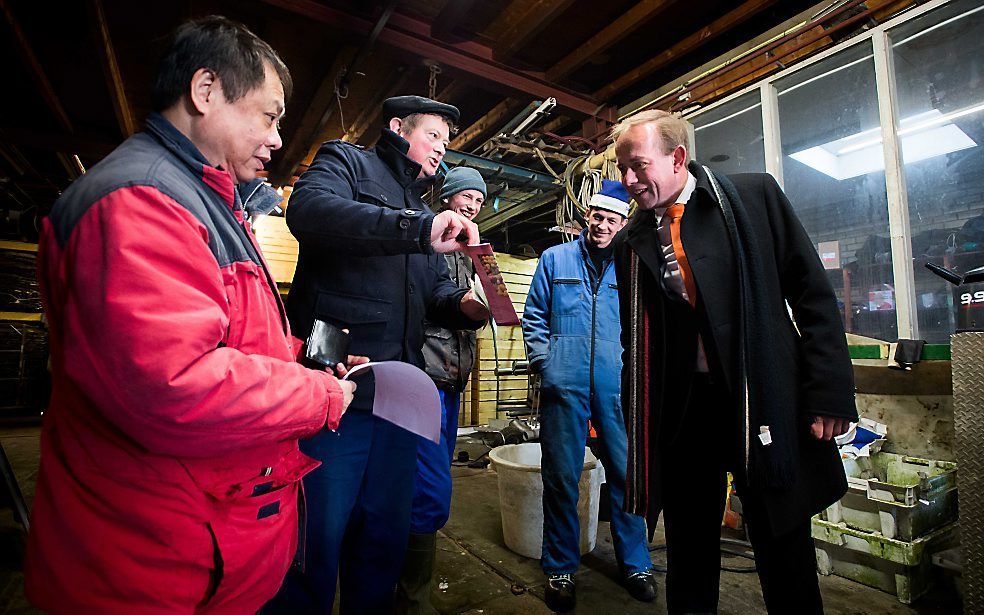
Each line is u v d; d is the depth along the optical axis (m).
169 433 0.56
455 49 3.60
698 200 1.30
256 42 0.73
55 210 0.60
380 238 0.96
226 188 0.74
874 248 2.89
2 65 4.09
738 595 1.85
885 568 1.89
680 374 1.39
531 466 2.20
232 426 0.60
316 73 4.11
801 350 1.20
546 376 2.06
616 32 3.45
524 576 2.03
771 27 3.36
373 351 1.16
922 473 1.93
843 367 1.13
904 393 2.26
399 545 1.21
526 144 4.20
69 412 0.60
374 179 1.26
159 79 0.70
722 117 3.64
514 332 6.19
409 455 1.24
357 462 1.12
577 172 4.40
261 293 0.77
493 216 5.64
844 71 3.00
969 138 2.59
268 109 0.74
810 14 3.12
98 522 0.58
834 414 1.10
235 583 0.67
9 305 6.15
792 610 1.15
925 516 1.90
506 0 3.31
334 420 0.74
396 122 1.35
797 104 3.24
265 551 0.70
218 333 0.61
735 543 2.33
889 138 2.74
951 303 2.57
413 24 3.44
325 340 0.96
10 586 1.82
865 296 2.91
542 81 4.00
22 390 6.16
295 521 0.80
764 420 1.13
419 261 1.33
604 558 2.25
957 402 1.49
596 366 2.00
